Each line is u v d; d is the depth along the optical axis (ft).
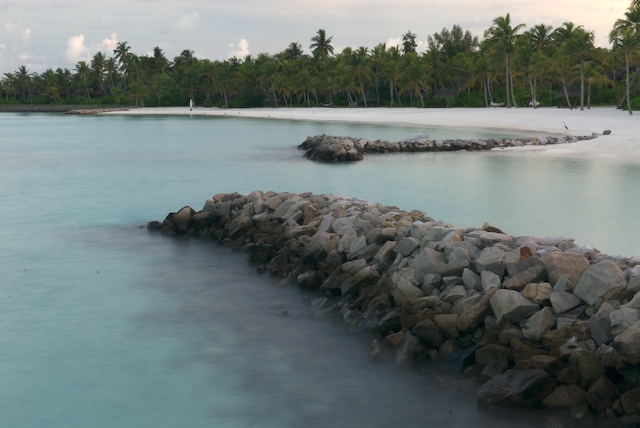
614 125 219.61
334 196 69.62
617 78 398.83
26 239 66.33
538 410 28.53
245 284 49.06
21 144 223.51
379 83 516.73
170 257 57.82
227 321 41.04
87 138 254.47
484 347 32.24
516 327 32.99
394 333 36.11
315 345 36.91
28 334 39.45
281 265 52.01
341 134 237.45
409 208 80.02
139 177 122.83
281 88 538.47
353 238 50.78
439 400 30.30
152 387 32.22
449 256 40.81
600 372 28.89
